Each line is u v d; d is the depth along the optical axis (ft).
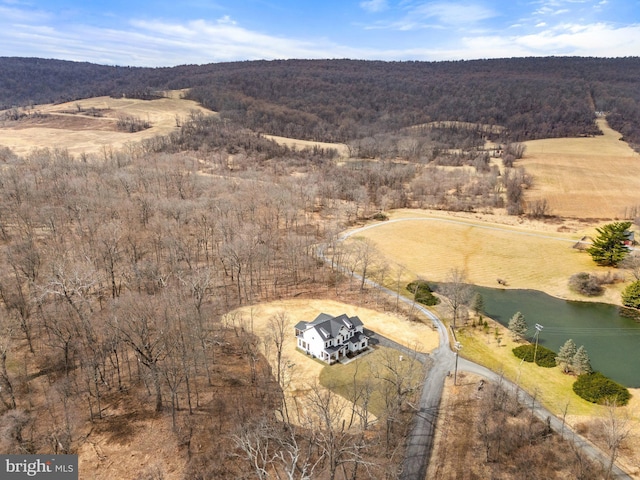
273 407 219.61
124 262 331.36
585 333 303.89
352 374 247.50
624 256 386.11
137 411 209.77
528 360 263.70
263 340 278.87
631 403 227.20
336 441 192.03
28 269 287.89
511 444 198.29
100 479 173.47
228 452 190.19
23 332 256.93
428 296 343.67
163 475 177.27
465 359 265.75
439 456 191.93
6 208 405.18
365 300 339.98
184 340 239.09
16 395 211.20
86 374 218.18
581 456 191.93
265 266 384.88
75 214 386.11
